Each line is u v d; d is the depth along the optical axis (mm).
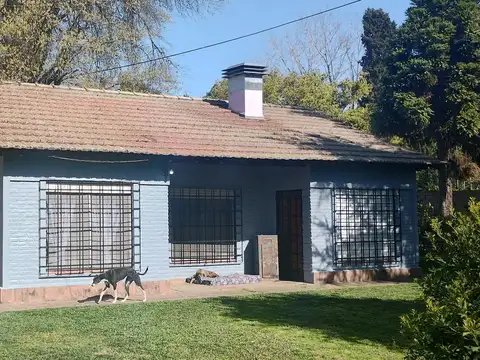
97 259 13383
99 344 8477
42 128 13328
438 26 18812
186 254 16516
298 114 20328
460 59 18844
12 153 12398
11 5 22422
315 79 35219
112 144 13312
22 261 12508
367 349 8281
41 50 23016
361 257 16734
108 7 24922
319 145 16688
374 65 40281
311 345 8492
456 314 5289
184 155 13789
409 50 19406
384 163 16625
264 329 9586
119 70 25312
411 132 19984
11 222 12438
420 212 21188
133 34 24984
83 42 23672
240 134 16375
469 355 5211
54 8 23484
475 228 5828
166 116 16656
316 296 13367
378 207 17172
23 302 12406
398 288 14727
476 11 18734
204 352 8031
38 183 12734
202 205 16875
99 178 13383
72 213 13203
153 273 13883
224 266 16984
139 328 9602
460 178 21125
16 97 15195
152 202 13977
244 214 17453
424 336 5395
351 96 36969
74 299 12875
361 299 12906
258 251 16812
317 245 16047
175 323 10047
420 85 19203
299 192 16859
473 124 18547
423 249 19469
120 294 13398
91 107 15859
